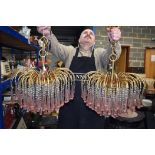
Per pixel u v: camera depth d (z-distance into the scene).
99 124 1.17
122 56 3.94
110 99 0.76
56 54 1.26
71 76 0.82
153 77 4.00
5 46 1.92
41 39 0.81
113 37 0.76
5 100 1.39
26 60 2.30
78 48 1.28
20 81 0.77
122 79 0.77
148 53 3.99
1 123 1.06
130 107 0.78
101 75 0.79
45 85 0.75
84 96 0.82
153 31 3.97
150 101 1.86
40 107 0.77
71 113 1.17
